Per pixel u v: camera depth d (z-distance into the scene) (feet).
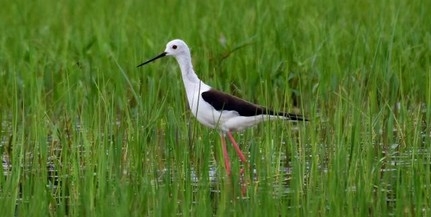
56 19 71.00
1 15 72.90
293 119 42.75
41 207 33.45
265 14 66.03
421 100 49.16
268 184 36.40
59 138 44.98
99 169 36.78
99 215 33.06
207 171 37.37
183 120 45.70
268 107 46.37
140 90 52.80
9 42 62.90
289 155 42.42
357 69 52.80
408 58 54.90
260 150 40.50
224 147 43.39
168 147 41.22
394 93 49.47
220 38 59.98
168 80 53.31
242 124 43.32
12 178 36.19
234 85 52.60
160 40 61.00
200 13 71.61
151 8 73.87
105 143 39.88
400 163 38.34
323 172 37.22
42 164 38.52
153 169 38.27
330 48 57.11
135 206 33.88
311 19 65.00
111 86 52.31
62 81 52.11
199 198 34.35
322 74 52.44
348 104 44.50
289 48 57.41
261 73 52.80
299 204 34.94
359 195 34.01
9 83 53.31
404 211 33.99
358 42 57.67
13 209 33.83
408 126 43.39
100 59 57.06
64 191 36.45
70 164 40.40
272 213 32.71
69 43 61.62
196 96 44.14
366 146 39.73
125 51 58.80
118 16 69.87
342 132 41.24
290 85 53.98
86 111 45.09
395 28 57.93
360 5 72.54
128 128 42.75
